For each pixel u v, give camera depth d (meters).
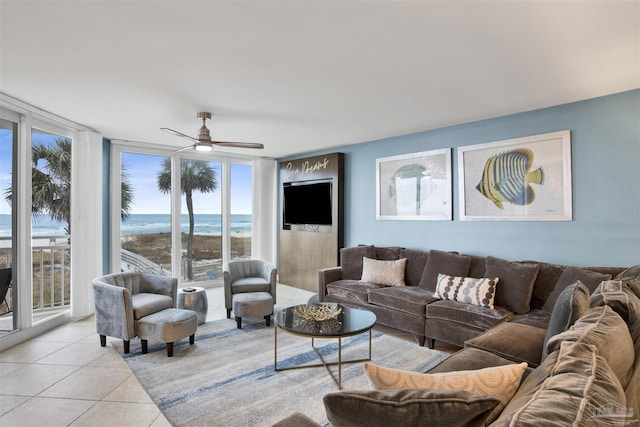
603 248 3.21
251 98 3.27
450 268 3.82
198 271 6.04
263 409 2.33
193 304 4.02
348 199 5.53
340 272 4.77
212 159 6.13
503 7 1.83
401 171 4.81
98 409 2.32
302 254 6.12
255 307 3.94
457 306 3.27
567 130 3.40
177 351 3.29
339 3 1.80
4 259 3.46
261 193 6.59
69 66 2.58
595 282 2.70
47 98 3.28
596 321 1.40
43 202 4.02
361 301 4.04
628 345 1.33
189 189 5.94
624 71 2.66
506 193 3.81
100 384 2.66
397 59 2.46
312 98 3.27
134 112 3.72
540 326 2.67
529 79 2.81
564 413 0.76
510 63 2.52
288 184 6.46
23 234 3.56
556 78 2.79
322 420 2.21
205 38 2.17
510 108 3.57
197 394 2.52
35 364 3.00
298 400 2.44
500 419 0.90
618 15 1.90
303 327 2.68
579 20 1.95
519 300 3.19
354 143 5.35
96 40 2.19
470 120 4.01
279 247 6.67
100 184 4.59
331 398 0.96
